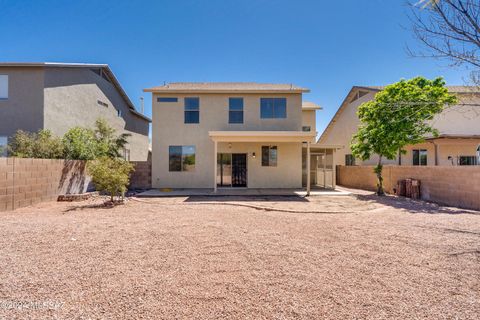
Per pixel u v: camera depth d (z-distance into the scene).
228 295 3.13
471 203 9.56
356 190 15.96
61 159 11.51
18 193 9.04
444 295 3.18
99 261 4.18
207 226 6.62
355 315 2.74
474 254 4.66
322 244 5.21
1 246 4.87
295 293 3.20
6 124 13.32
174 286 3.35
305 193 13.89
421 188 12.20
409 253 4.70
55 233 5.80
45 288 3.26
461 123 17.62
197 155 15.95
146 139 27.64
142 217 7.74
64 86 14.82
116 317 2.65
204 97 15.98
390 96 12.66
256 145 16.05
